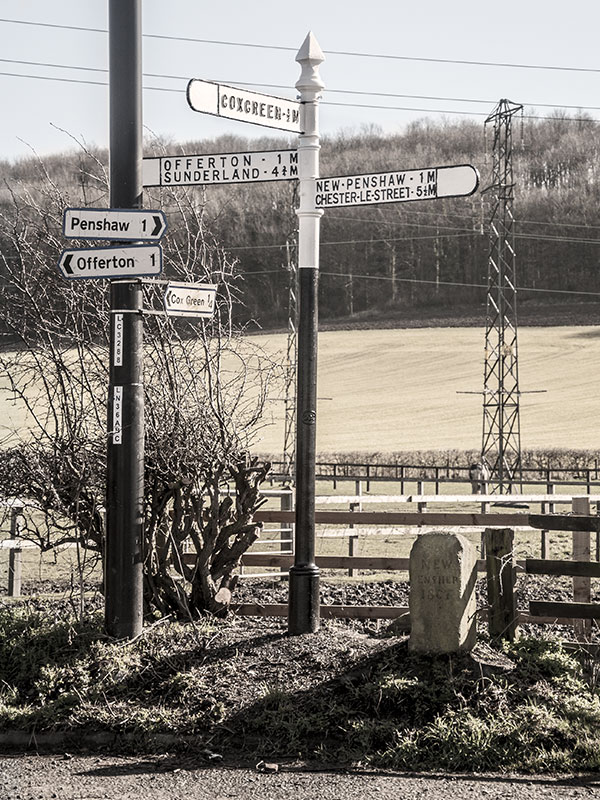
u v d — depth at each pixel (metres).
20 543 11.74
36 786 5.39
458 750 5.75
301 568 7.43
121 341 7.37
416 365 84.56
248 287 88.75
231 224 87.31
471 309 113.38
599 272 117.25
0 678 6.93
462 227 118.75
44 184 8.96
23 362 8.12
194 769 5.68
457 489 35.53
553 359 83.50
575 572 7.11
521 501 14.86
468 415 68.56
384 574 14.27
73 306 8.21
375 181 7.67
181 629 7.43
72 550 14.62
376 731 5.96
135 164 7.52
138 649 7.09
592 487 40.41
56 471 7.86
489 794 5.22
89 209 7.41
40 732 6.24
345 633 7.47
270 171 7.75
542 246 118.44
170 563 8.07
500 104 49.72
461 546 6.52
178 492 7.88
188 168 7.84
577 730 5.96
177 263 8.59
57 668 6.86
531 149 128.38
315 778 5.50
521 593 12.27
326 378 81.88
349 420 68.25
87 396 8.30
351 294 117.31
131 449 7.34
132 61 7.50
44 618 7.74
